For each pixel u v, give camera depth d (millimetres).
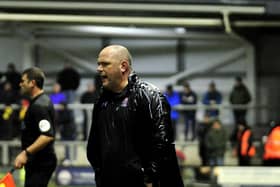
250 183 10641
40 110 6285
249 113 19984
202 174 12398
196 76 21328
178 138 16875
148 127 4488
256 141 15836
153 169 4418
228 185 10992
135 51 21328
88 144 4828
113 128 4555
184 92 17203
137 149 4543
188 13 15305
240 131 14070
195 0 15680
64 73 17453
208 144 15094
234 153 15234
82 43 21109
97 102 4699
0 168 14641
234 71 21203
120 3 14883
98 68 4527
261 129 18578
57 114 15648
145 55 21328
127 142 4523
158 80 21266
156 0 14969
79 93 20891
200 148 15227
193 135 16672
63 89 17422
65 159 15109
